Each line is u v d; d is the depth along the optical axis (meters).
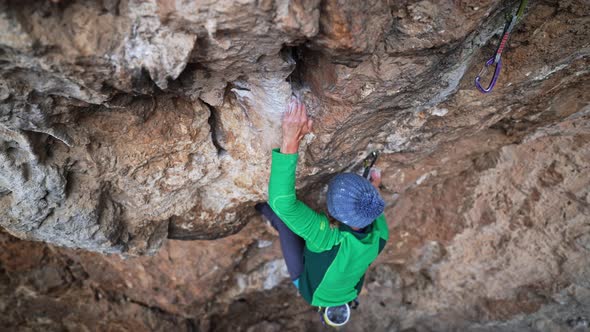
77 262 2.99
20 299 3.12
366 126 1.80
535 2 1.45
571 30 1.53
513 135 2.35
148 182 1.79
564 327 3.27
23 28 1.03
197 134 1.69
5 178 1.51
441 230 2.91
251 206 2.27
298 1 1.11
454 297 3.33
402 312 3.56
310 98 1.63
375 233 2.04
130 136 1.58
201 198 2.08
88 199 1.72
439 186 2.77
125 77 1.21
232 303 3.45
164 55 1.18
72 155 1.56
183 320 3.38
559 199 2.55
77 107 1.38
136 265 2.94
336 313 2.14
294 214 1.79
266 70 1.43
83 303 3.21
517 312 3.23
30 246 2.84
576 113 2.11
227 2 1.08
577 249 2.70
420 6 1.28
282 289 3.41
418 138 2.04
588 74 1.81
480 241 2.89
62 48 1.09
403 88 1.55
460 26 1.33
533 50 1.62
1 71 1.13
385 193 2.56
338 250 1.93
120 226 1.94
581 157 2.37
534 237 2.75
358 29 1.21
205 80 1.45
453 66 1.58
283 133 1.68
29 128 1.37
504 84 1.76
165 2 1.09
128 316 3.26
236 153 1.84
